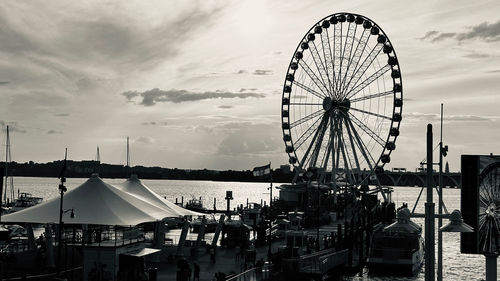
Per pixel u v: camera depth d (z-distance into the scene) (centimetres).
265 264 6569
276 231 10006
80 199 6144
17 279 5128
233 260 7056
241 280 5575
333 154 12425
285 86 13012
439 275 4028
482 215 3288
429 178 2958
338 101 12200
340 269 8556
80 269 5931
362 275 8950
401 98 11988
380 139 12144
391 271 8925
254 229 10725
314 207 12144
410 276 8869
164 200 7856
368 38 12112
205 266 6556
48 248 6034
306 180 13400
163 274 5903
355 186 12638
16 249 7288
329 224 12069
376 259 8956
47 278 5294
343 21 12288
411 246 8994
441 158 5088
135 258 5212
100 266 5203
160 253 7006
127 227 6147
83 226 6475
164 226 7588
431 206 2920
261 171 8988
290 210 13675
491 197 3284
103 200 6175
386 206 13762
